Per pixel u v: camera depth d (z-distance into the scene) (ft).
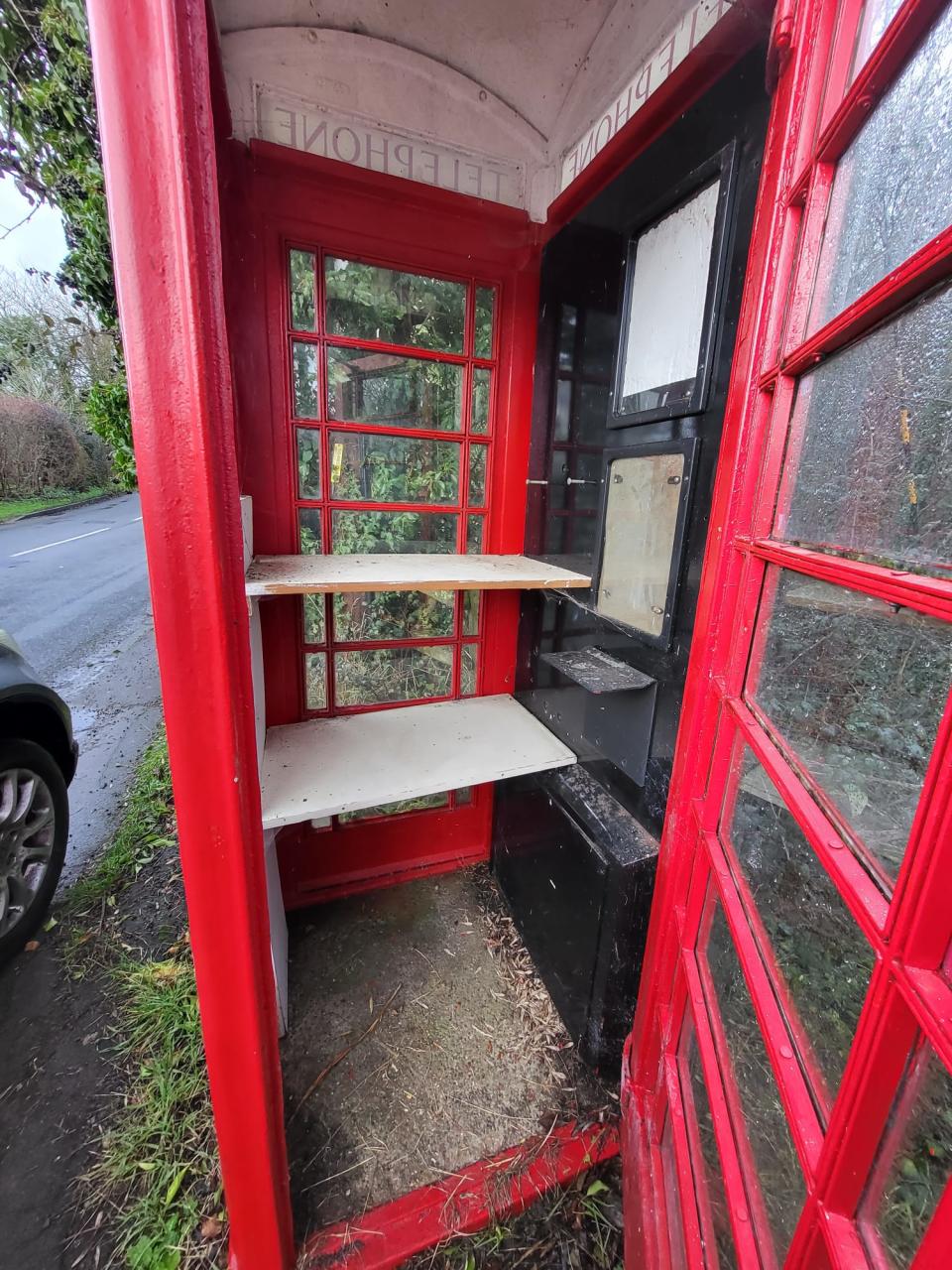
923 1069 1.12
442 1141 3.77
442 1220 3.33
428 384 4.94
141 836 6.95
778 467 2.10
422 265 4.58
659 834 3.52
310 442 4.70
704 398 2.89
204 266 1.74
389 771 4.28
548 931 4.69
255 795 2.31
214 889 2.25
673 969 3.02
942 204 1.23
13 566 21.33
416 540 5.26
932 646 1.19
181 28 1.57
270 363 4.38
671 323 3.16
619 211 3.63
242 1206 2.79
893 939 1.19
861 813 1.44
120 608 16.58
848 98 1.61
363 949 5.29
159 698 11.05
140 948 5.36
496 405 5.15
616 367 3.72
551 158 4.60
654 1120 3.18
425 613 5.54
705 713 2.67
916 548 1.28
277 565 4.23
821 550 1.77
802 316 1.96
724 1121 2.15
